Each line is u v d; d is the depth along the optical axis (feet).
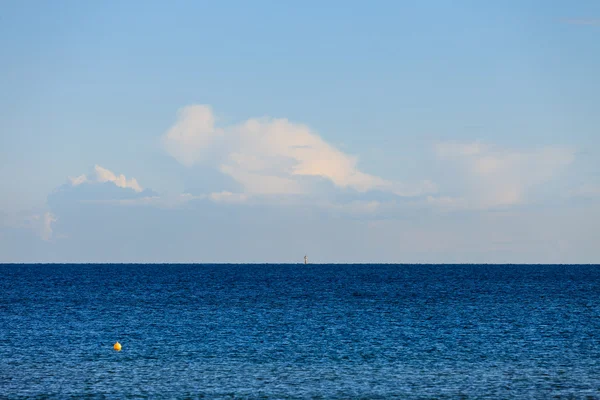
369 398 260.21
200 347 369.30
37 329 442.91
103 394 263.08
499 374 298.97
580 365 318.86
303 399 258.37
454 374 299.17
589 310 581.53
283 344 380.37
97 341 389.80
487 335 417.28
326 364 321.52
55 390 268.41
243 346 372.99
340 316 531.09
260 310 584.81
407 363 324.39
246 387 275.39
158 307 615.98
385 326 463.01
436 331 435.94
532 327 456.86
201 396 261.65
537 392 267.80
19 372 299.99
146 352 352.69
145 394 263.70
